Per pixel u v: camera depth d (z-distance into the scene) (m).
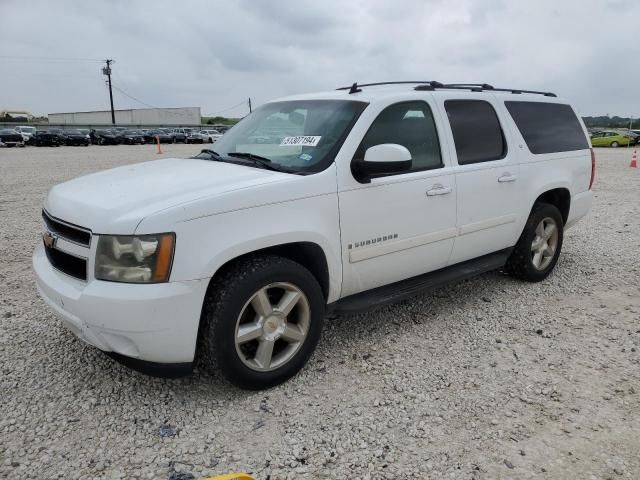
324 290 3.50
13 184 13.20
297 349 3.32
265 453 2.67
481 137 4.45
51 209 3.22
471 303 4.68
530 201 4.84
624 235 7.33
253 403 3.11
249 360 3.17
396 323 4.25
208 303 2.94
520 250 5.00
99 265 2.76
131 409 3.02
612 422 2.93
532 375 3.44
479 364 3.58
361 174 3.47
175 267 2.73
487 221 4.45
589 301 4.76
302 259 3.43
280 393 3.22
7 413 2.96
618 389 3.26
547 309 4.56
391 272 3.83
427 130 4.03
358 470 2.55
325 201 3.31
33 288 4.98
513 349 3.80
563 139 5.34
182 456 2.64
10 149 35.00
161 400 3.12
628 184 13.32
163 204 2.80
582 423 2.92
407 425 2.90
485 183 4.36
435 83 4.49
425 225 3.94
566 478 2.50
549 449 2.71
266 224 3.04
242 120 4.58
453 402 3.12
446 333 4.07
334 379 3.38
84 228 2.83
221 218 2.87
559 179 5.12
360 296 3.75
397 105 3.84
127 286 2.71
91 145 44.09
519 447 2.72
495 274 5.49
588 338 3.99
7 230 7.52
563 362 3.61
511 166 4.62
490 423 2.92
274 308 3.17
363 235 3.55
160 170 3.59
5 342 3.81
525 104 5.01
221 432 2.84
